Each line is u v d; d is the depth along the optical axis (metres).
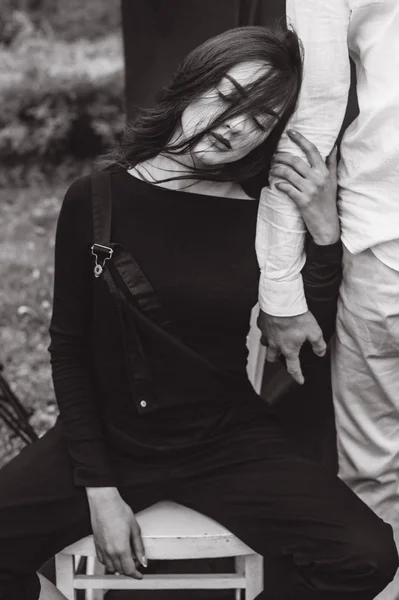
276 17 2.75
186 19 2.96
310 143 2.18
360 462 2.49
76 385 2.27
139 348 2.21
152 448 2.25
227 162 2.11
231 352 2.25
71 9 8.50
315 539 2.12
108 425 2.29
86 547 2.22
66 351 2.28
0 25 8.36
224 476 2.23
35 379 4.41
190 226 2.19
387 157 2.15
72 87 7.30
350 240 2.23
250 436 2.28
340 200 2.27
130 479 2.24
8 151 7.38
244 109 2.01
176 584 2.28
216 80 2.04
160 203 2.19
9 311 5.11
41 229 6.35
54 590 2.26
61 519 2.19
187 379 2.22
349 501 2.18
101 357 2.26
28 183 7.20
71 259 2.23
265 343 2.36
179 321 2.20
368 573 2.07
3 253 5.91
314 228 2.22
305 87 2.16
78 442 2.22
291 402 2.86
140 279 2.18
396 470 2.48
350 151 2.23
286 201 2.19
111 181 2.21
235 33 2.08
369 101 2.18
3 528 2.17
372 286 2.25
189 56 2.09
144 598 2.80
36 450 2.29
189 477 2.24
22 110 7.36
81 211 2.21
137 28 3.04
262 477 2.21
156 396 2.23
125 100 3.13
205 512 2.22
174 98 2.11
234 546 2.21
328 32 2.14
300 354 2.36
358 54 2.23
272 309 2.23
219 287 2.19
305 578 2.13
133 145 2.19
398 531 2.54
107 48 7.98
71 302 2.26
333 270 2.27
